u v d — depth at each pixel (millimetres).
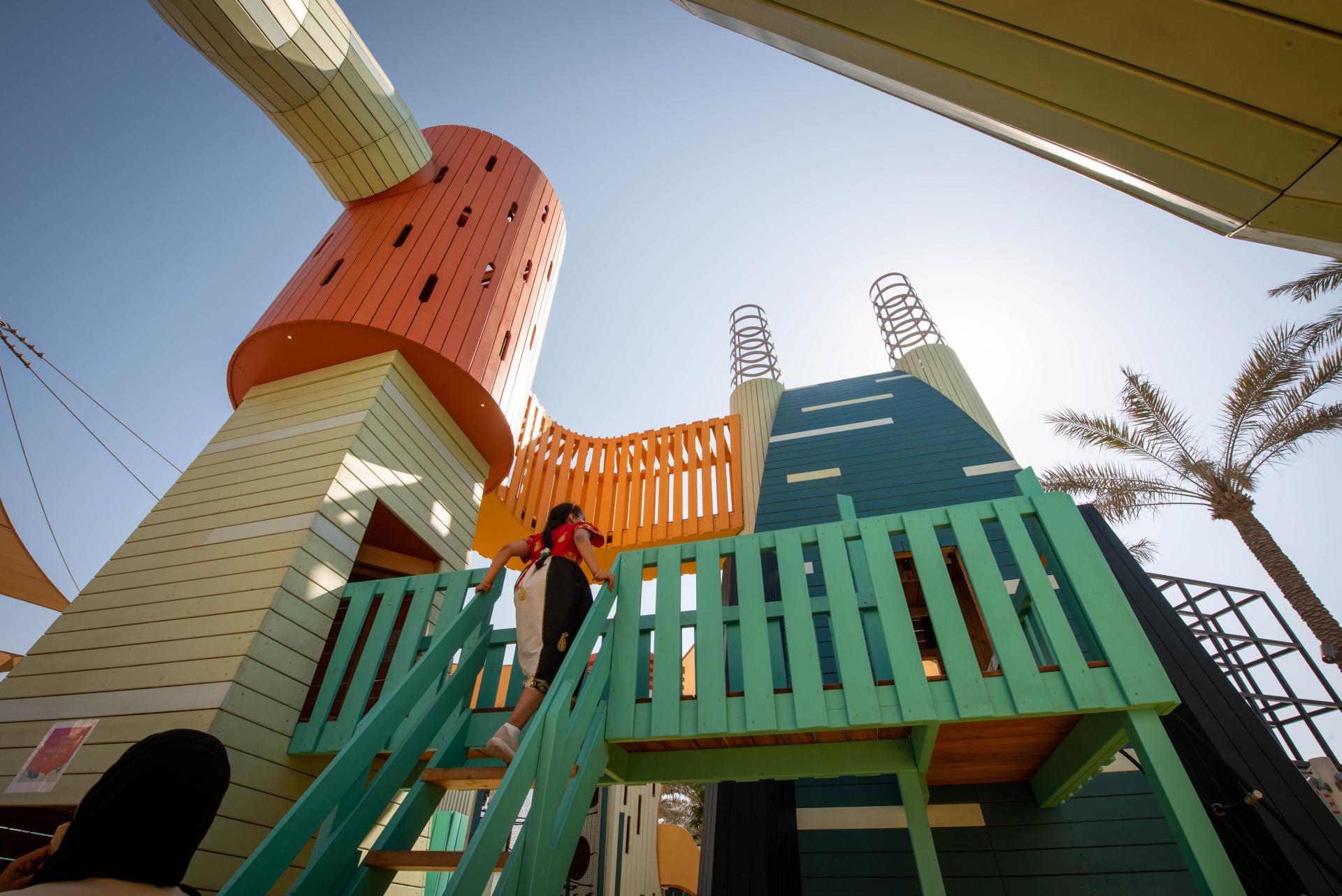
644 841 15758
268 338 7121
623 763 4031
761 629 3893
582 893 11688
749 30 1892
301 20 6785
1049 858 5047
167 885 1078
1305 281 11883
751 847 5375
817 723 3486
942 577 3824
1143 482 13766
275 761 4738
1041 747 4613
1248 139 1323
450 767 3293
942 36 1488
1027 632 5172
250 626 4969
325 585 5578
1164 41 1245
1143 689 3178
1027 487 4062
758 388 12961
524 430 11133
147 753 1156
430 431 7500
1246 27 1166
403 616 7145
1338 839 3965
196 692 4660
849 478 9945
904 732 3916
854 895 5188
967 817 5402
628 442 12477
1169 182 1525
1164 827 5027
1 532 8820
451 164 8883
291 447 6492
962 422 10523
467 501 8016
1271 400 12375
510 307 8156
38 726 4824
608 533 11391
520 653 3256
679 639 4031
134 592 5570
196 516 6113
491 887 11344
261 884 2012
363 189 8359
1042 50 1386
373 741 2678
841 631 3762
